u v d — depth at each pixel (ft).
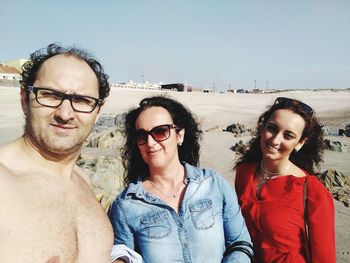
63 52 2.04
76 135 1.94
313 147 2.97
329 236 2.45
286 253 2.51
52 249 1.75
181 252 2.30
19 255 1.63
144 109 2.56
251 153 3.05
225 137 17.89
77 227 1.96
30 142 1.92
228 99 51.39
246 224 2.74
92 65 2.10
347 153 14.43
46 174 1.93
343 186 9.23
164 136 2.47
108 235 2.14
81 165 7.98
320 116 32.89
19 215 1.68
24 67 1.98
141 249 2.37
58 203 1.89
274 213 2.55
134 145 2.71
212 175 2.56
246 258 2.42
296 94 66.49
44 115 1.87
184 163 2.65
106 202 6.32
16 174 1.80
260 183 2.86
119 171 8.00
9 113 27.96
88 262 1.96
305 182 2.57
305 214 2.51
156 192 2.51
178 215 2.37
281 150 2.74
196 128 2.88
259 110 36.45
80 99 1.94
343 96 60.95
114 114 25.57
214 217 2.41
